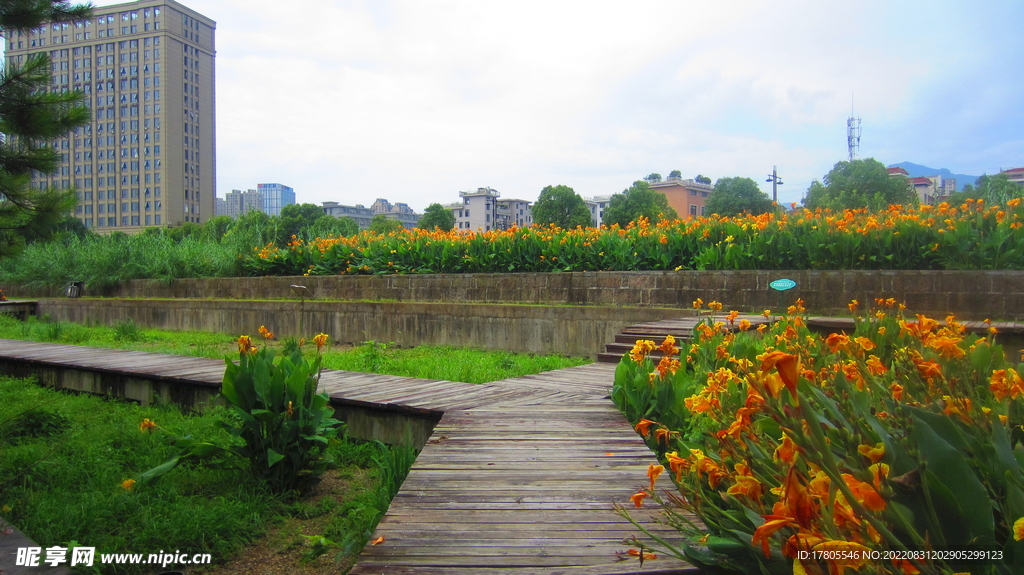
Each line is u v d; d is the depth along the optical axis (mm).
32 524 3379
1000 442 1669
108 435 5156
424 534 2520
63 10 6602
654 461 3504
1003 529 1568
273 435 3982
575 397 5395
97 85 93125
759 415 2590
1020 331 6828
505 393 5562
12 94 6184
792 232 10055
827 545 1260
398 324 11703
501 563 2244
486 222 95125
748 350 4500
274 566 3170
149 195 91750
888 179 42000
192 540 3258
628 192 51188
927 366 2410
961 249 8555
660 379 4285
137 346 10734
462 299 12133
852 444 1800
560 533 2514
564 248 12062
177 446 4070
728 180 53656
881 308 7516
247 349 4121
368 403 5148
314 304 12688
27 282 19188
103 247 18047
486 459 3559
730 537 1844
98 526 3391
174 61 92625
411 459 3906
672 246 11109
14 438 5023
